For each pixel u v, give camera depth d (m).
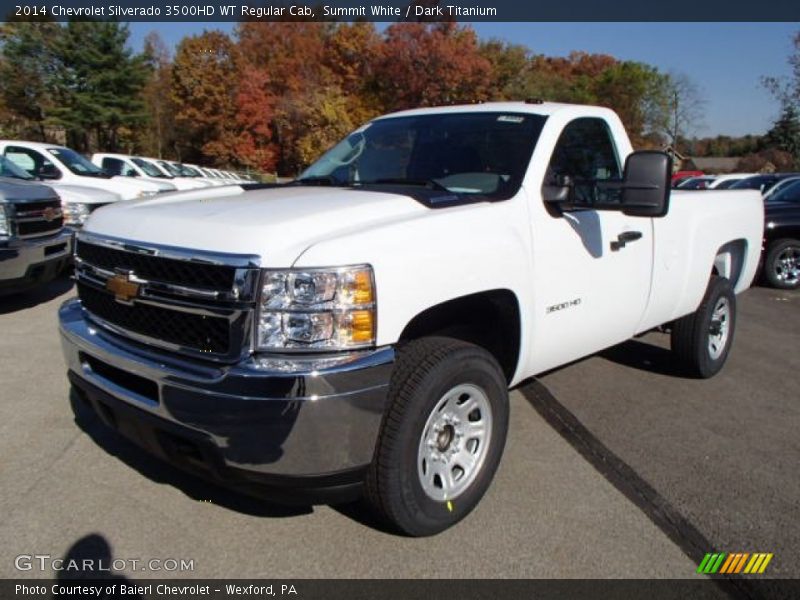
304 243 2.51
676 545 2.97
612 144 4.16
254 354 2.44
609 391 4.99
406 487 2.75
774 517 3.23
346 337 2.47
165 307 2.64
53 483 3.28
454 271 2.86
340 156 4.25
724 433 4.26
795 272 10.45
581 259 3.68
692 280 4.77
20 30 40.56
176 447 2.65
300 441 2.41
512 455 3.82
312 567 2.73
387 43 44.38
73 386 3.15
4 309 6.88
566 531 3.06
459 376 2.87
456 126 3.92
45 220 6.75
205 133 49.47
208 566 2.71
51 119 41.66
